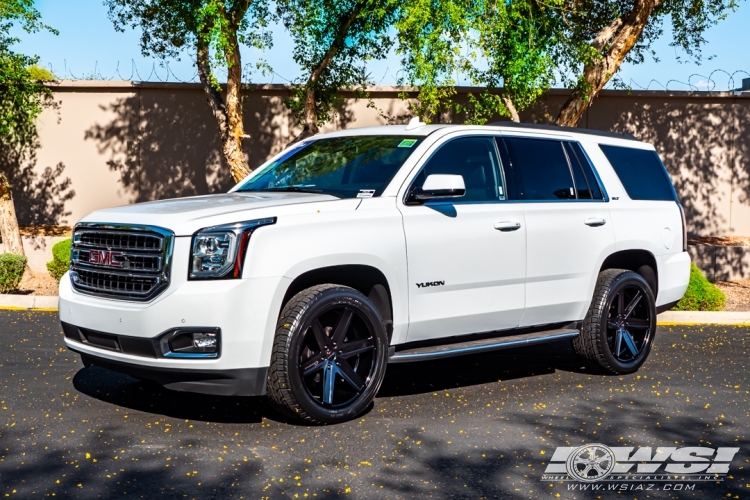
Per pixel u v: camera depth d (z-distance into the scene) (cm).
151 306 548
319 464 508
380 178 651
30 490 457
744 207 1784
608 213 775
